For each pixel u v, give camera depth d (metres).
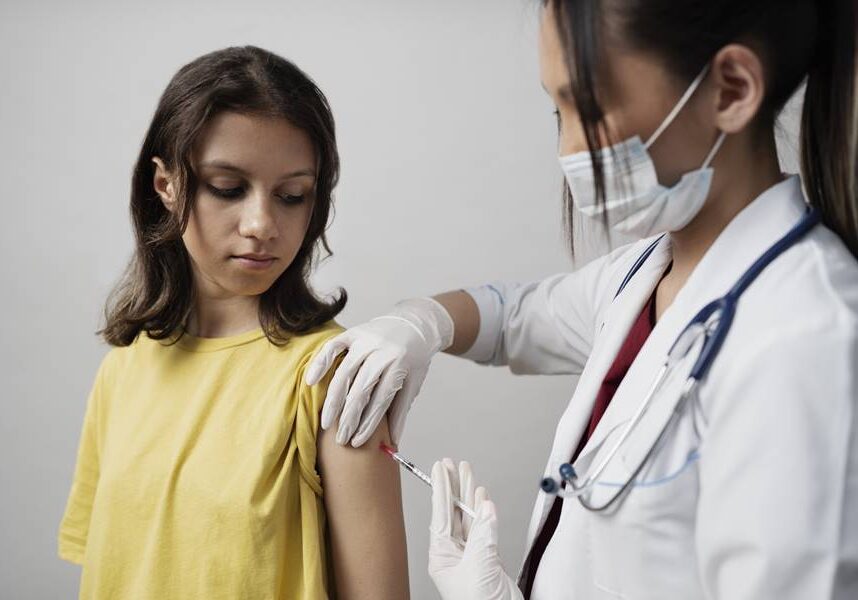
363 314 2.07
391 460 1.21
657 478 0.86
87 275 2.11
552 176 2.01
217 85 1.11
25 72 2.05
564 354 1.39
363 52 2.01
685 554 0.86
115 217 2.09
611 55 0.83
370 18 2.00
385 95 2.01
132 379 1.31
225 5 2.03
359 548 1.17
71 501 1.39
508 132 2.00
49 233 2.10
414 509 2.10
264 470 1.14
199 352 1.26
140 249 1.28
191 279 1.29
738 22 0.81
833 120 0.84
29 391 2.14
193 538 1.16
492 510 1.12
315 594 1.14
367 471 1.17
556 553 0.98
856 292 0.80
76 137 2.07
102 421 1.35
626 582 0.90
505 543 2.11
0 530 2.18
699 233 0.96
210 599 1.15
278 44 2.03
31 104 2.06
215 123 1.11
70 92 2.06
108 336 1.32
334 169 1.25
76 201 2.09
